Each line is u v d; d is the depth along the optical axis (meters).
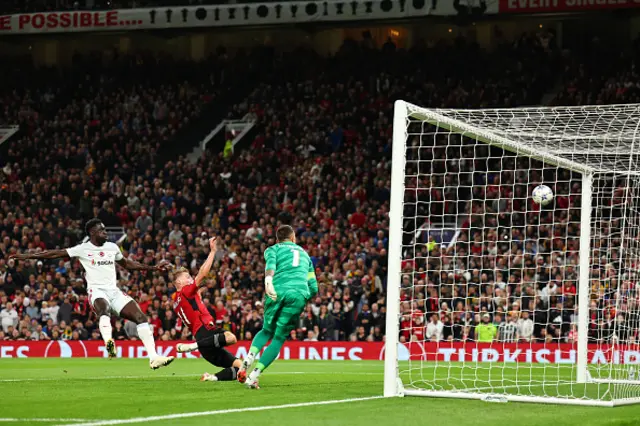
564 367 23.56
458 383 16.58
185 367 23.42
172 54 52.06
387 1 42.19
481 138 15.35
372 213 36.72
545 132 15.82
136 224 37.78
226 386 14.27
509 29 46.44
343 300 30.78
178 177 41.41
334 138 42.41
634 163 18.55
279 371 21.81
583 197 17.39
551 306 29.48
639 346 19.73
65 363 26.20
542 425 9.68
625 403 12.30
